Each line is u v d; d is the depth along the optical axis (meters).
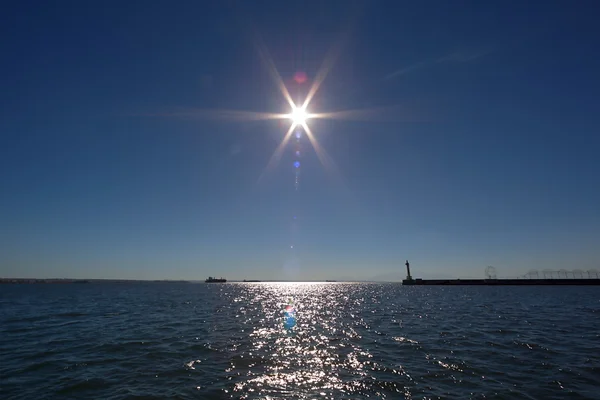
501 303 54.69
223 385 13.57
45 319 34.22
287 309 46.19
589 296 72.75
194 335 24.59
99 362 17.02
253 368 15.94
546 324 29.23
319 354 18.59
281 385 13.55
